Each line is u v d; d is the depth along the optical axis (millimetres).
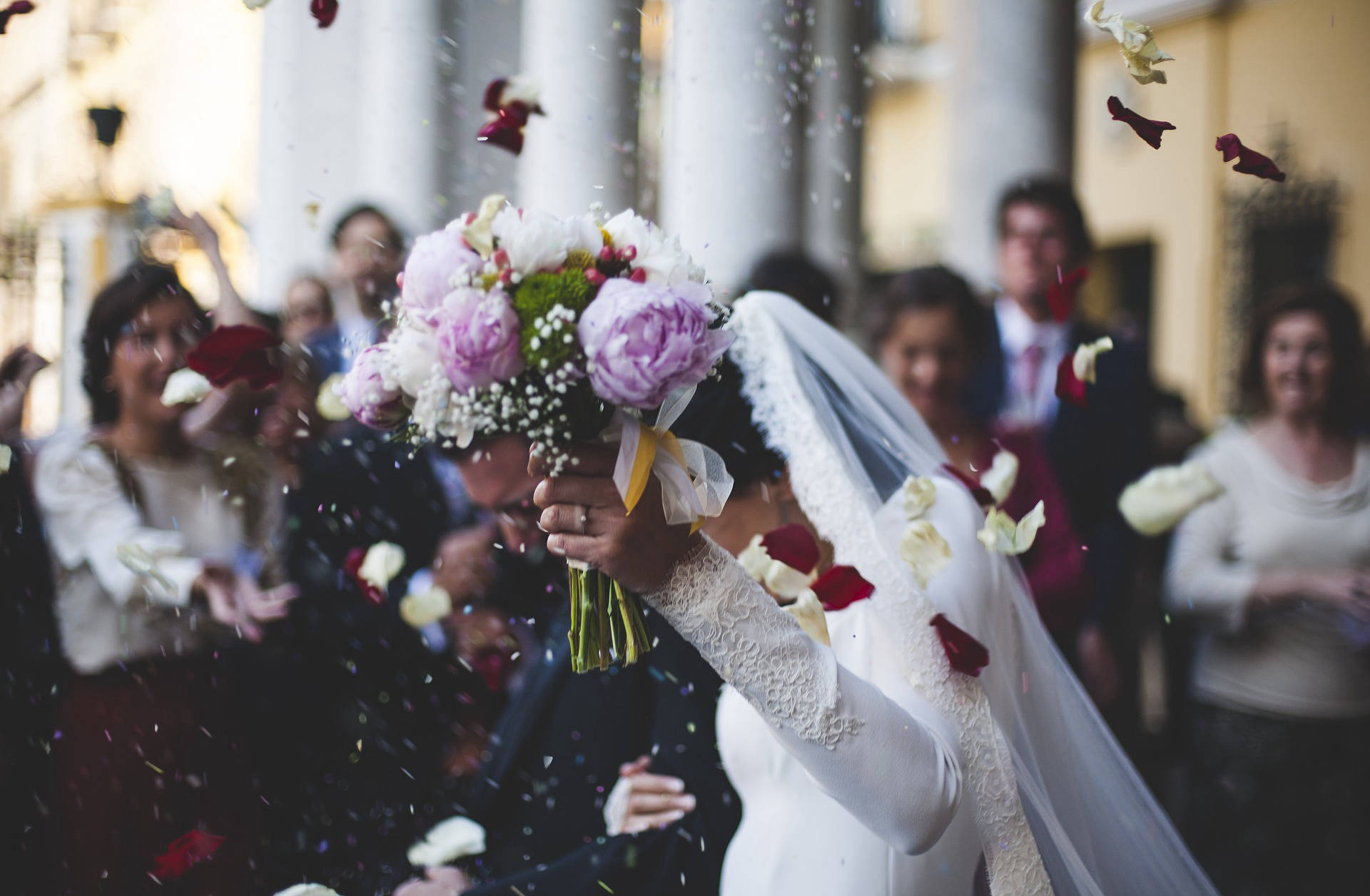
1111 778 2014
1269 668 3387
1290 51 9906
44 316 5559
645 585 1450
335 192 6207
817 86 6883
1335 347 3426
